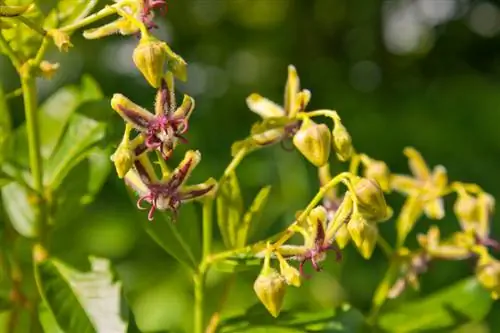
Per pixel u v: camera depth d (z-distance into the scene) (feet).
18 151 1.21
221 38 3.33
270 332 1.10
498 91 2.57
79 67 2.69
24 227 1.13
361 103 2.66
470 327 1.84
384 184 1.14
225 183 1.08
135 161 1.02
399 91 2.82
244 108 2.74
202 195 1.04
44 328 1.09
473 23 3.37
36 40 1.09
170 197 1.03
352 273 1.77
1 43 1.07
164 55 1.00
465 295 1.20
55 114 1.24
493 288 1.15
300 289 1.58
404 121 2.41
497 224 2.07
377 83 3.13
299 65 3.28
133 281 1.89
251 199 1.72
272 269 1.02
